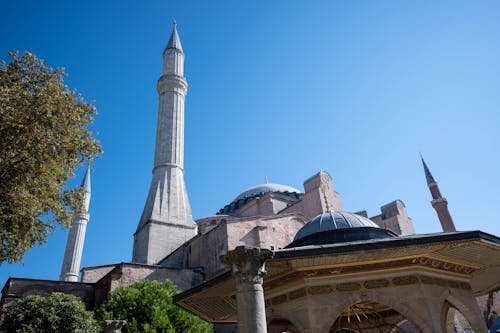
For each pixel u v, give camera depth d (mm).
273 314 11227
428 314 10141
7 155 13781
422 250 10383
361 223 12641
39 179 15203
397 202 47844
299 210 43500
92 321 22094
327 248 9469
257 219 35969
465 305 11258
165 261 39188
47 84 15820
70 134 15906
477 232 9500
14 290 27859
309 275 10758
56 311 21469
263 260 8977
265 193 48906
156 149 48312
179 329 23328
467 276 12055
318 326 10094
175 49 54094
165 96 50969
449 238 9461
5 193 14109
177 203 44562
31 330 20234
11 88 14539
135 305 23531
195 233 44375
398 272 10742
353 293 10531
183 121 50688
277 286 11352
